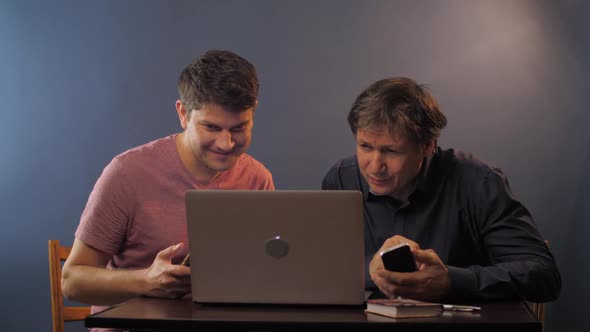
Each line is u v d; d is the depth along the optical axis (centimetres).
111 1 363
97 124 363
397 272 154
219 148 193
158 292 167
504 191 189
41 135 366
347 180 213
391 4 351
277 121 357
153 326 140
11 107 368
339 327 136
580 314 338
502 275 160
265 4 357
